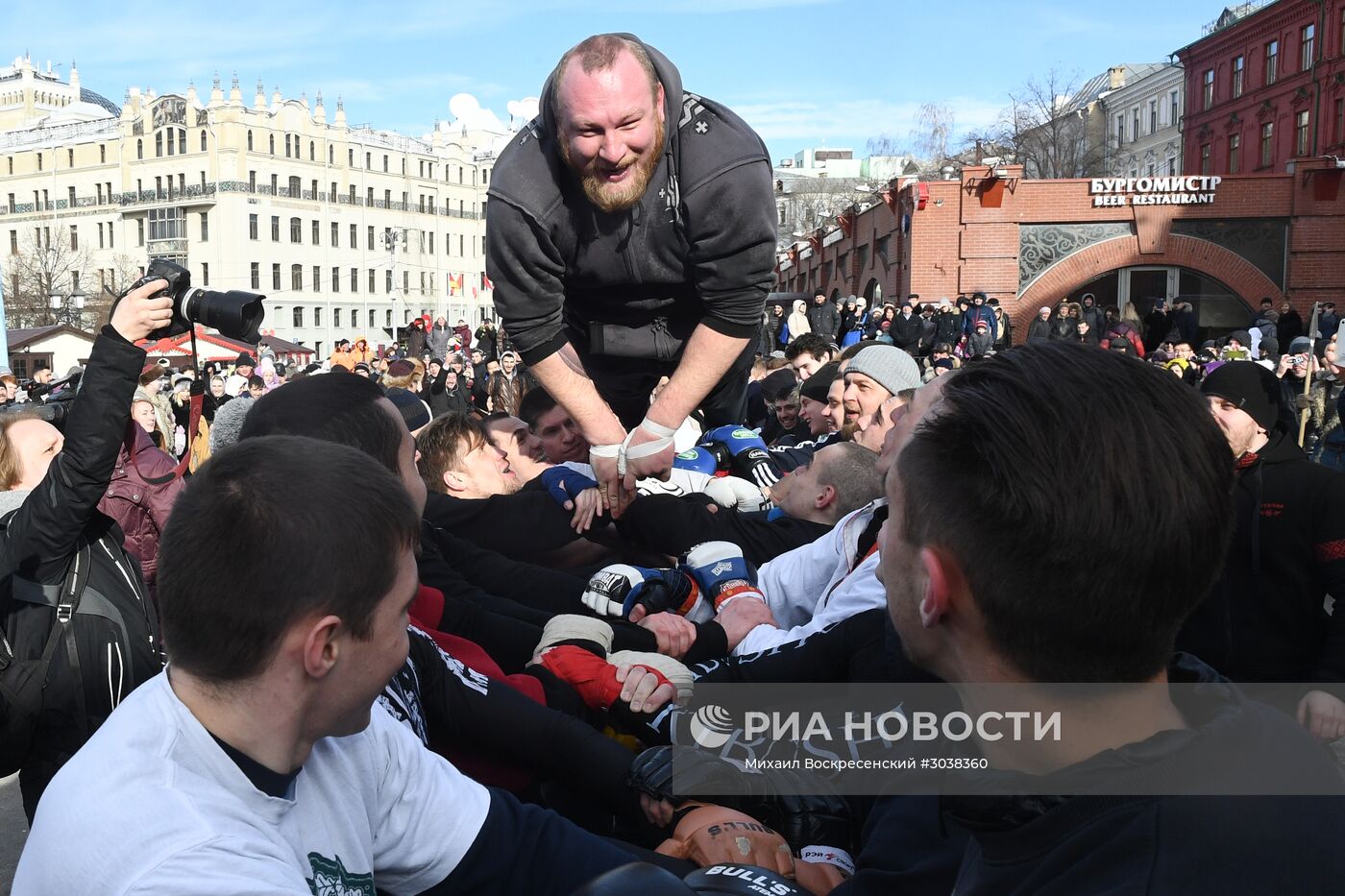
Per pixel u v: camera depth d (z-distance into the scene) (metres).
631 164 2.36
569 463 3.05
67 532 2.25
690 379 2.56
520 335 2.62
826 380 4.51
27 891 0.95
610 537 2.81
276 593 0.94
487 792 1.32
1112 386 0.80
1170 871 0.75
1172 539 0.77
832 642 1.78
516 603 2.34
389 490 1.02
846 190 59.97
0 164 78.94
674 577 2.28
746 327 2.55
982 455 0.82
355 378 1.69
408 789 1.23
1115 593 0.78
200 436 6.52
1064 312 20.00
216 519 0.95
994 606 0.82
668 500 2.71
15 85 99.19
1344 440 6.32
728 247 2.43
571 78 2.29
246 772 0.99
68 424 2.22
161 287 2.29
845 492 2.61
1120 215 22.00
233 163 68.06
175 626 0.97
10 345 41.22
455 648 1.91
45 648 2.27
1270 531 2.59
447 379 16.80
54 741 2.33
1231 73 46.47
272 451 1.00
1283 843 0.76
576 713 1.94
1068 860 0.80
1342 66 38.78
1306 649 2.64
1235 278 22.11
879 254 25.95
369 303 76.69
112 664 2.33
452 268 84.19
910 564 0.91
